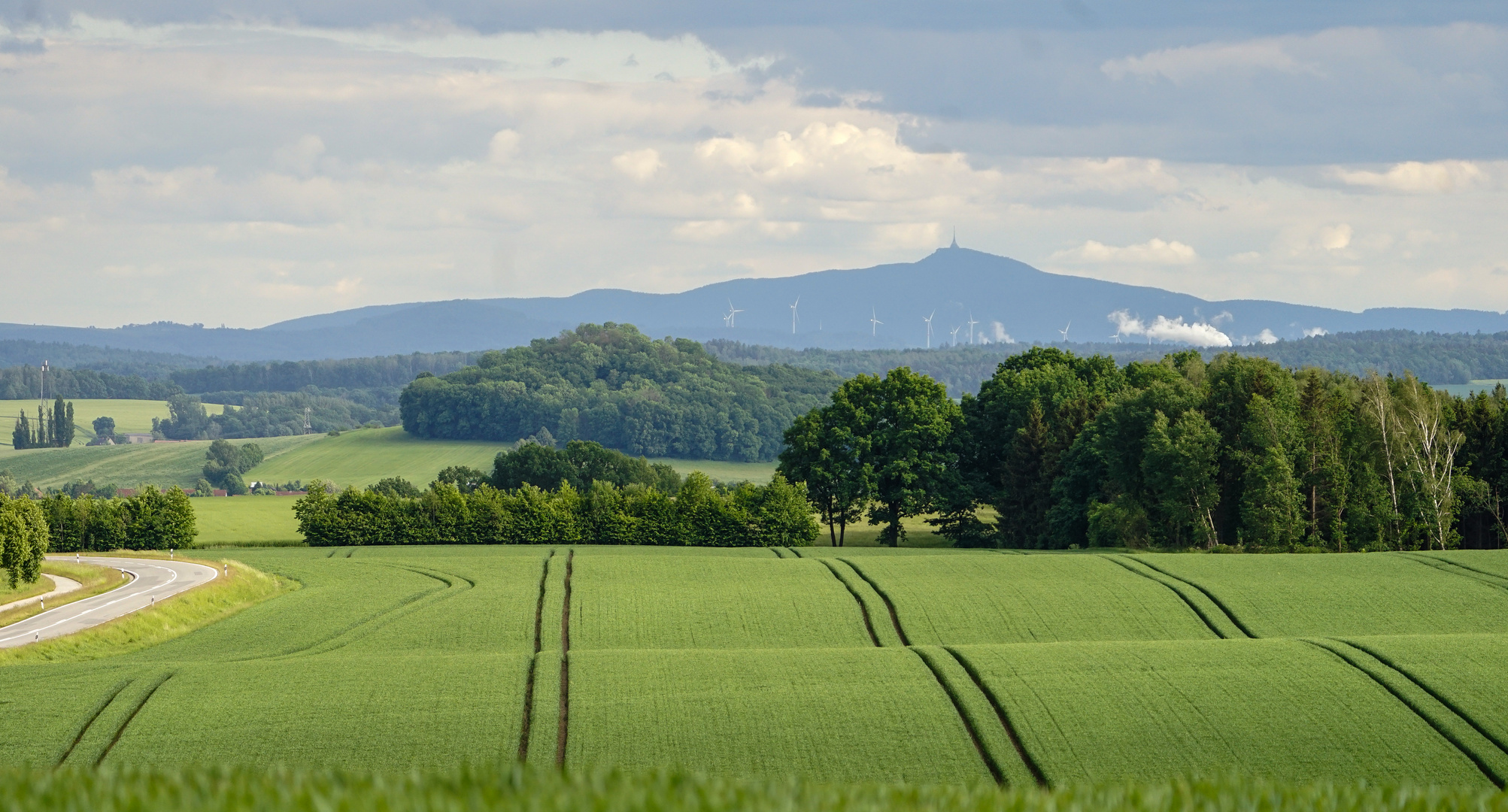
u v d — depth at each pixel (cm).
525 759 13700
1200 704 15188
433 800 4056
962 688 15900
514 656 17475
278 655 19325
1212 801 4822
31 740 13575
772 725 14650
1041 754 13838
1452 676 15875
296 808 4025
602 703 15312
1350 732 14350
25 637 19400
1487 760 13500
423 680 16125
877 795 4600
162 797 4072
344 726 14375
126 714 14650
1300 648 17475
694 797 4206
